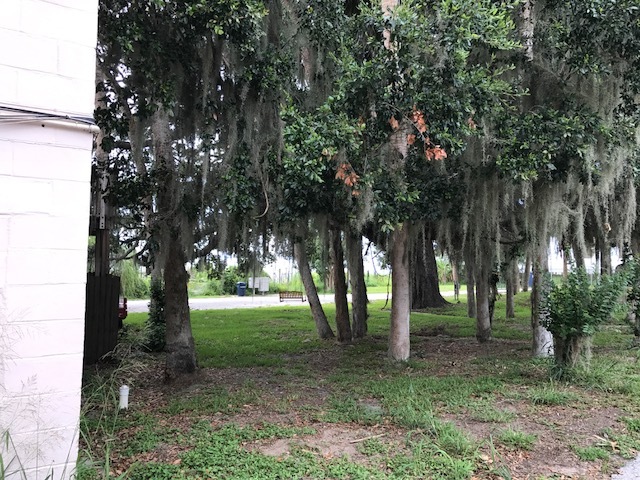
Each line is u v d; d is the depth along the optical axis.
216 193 6.06
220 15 4.54
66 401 2.69
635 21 5.48
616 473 3.53
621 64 6.21
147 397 5.89
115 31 4.49
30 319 2.59
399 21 4.99
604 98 6.33
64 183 2.72
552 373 6.27
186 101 5.94
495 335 11.16
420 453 3.76
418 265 17.38
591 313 6.02
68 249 2.72
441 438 4.01
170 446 4.04
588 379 5.99
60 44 2.72
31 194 2.61
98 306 7.61
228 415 5.00
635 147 6.86
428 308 18.50
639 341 9.15
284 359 8.50
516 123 5.84
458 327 12.66
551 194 6.63
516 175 5.60
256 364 7.95
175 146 6.16
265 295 29.86
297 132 4.75
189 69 5.40
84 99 2.80
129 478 3.32
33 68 2.64
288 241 7.63
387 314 17.06
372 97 5.24
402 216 5.91
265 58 5.43
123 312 9.58
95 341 7.55
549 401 5.24
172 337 6.61
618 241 8.71
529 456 3.83
